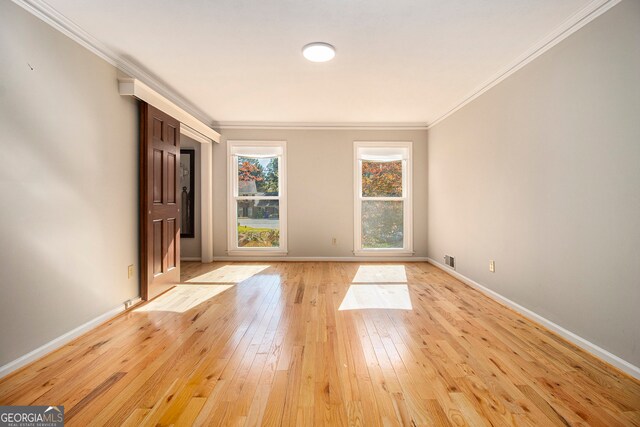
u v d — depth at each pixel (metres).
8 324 1.99
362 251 5.62
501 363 2.10
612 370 2.02
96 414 1.60
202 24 2.50
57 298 2.35
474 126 3.92
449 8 2.29
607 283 2.13
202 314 3.03
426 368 2.04
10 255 2.01
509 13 2.35
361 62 3.17
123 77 3.09
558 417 1.58
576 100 2.38
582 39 2.32
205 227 5.52
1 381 1.89
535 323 2.80
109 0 2.19
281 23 2.49
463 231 4.23
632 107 1.96
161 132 3.64
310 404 1.68
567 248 2.47
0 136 1.95
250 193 5.69
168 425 1.52
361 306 3.25
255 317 2.94
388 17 2.41
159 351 2.27
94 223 2.71
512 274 3.16
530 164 2.89
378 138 5.59
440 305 3.29
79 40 2.54
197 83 3.73
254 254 5.62
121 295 3.07
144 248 3.35
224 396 1.75
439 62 3.16
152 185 3.44
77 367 2.05
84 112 2.61
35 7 2.15
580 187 2.35
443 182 4.91
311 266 5.24
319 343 2.40
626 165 2.00
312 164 5.60
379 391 1.79
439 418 1.57
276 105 4.58
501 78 3.33
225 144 5.57
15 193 2.05
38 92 2.20
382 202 5.67
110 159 2.91
